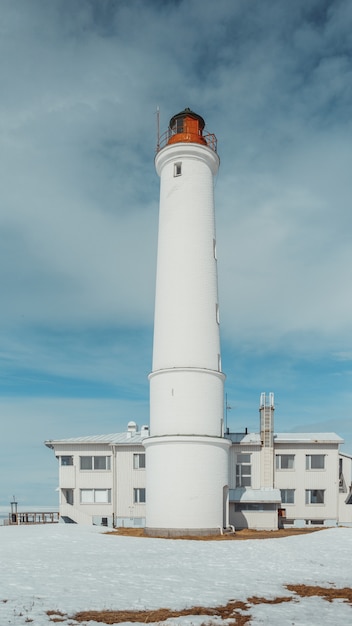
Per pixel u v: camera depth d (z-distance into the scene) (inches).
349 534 1003.9
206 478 1063.6
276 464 1428.4
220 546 855.7
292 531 1253.1
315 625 401.7
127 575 597.3
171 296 1164.5
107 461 1459.2
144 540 930.7
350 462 1504.7
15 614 424.5
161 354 1152.2
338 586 551.5
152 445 1100.5
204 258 1188.5
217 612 442.0
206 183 1235.9
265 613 437.7
